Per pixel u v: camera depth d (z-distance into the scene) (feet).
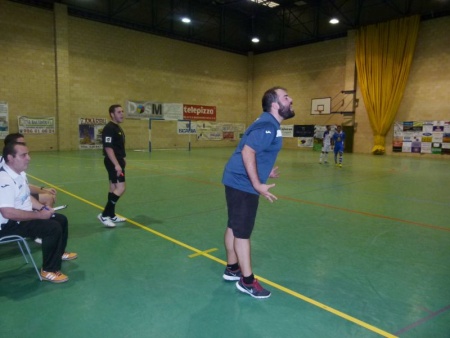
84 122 64.39
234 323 8.98
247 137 9.51
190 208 21.21
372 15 67.36
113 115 16.70
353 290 10.90
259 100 88.33
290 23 79.87
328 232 16.85
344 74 72.13
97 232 16.40
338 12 71.41
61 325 8.80
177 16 74.59
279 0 73.72
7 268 12.23
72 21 61.41
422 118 62.59
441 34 59.62
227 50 84.69
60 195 24.35
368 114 68.28
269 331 8.63
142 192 25.98
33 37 57.72
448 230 17.39
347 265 12.88
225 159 51.96
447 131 59.88
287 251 14.25
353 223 18.47
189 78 78.28
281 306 9.86
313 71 77.20
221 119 85.25
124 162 17.24
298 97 80.43
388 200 24.32
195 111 80.07
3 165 10.96
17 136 12.47
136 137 71.77
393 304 10.03
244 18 85.66
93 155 54.03
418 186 30.32
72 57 62.03
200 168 40.78
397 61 63.93
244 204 10.07
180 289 10.85
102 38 65.16
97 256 13.51
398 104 64.69
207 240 15.47
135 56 69.72
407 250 14.51
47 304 9.84
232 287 11.03
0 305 9.76
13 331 8.50
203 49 80.02
